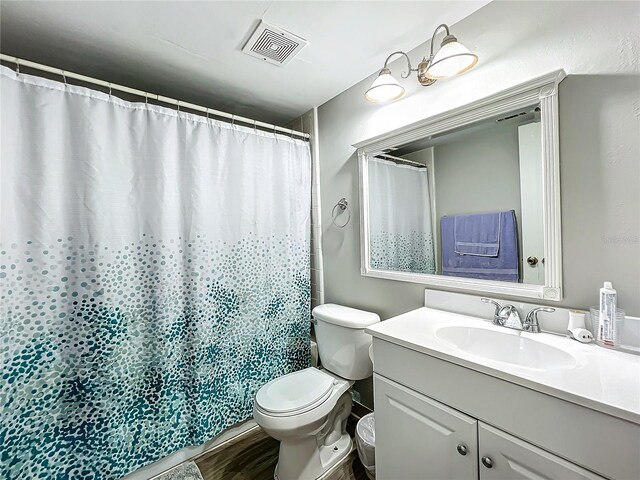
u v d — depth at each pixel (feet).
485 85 4.18
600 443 2.27
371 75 5.77
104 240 4.50
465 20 4.35
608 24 3.18
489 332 3.85
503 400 2.77
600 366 2.78
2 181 3.74
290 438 4.50
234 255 5.90
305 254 7.10
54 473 4.15
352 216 6.37
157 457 4.96
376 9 4.10
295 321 6.89
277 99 6.75
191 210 5.33
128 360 4.73
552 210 3.56
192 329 5.36
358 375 5.40
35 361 4.02
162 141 5.00
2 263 3.76
